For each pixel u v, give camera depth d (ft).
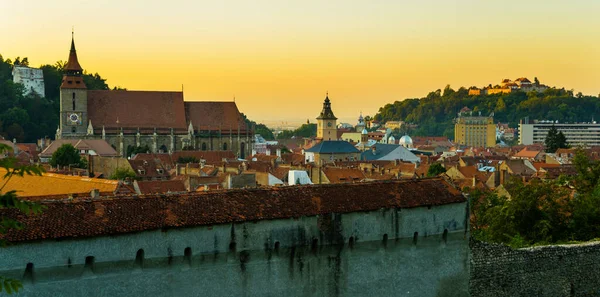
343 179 570.46
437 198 227.81
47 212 169.89
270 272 197.47
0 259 158.51
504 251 239.71
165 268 181.27
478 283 235.81
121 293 175.63
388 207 216.13
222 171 581.94
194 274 185.68
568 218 320.09
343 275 209.77
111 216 176.24
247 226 192.54
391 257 218.38
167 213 183.62
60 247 166.09
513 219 319.68
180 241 182.70
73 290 169.17
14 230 160.86
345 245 209.26
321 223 204.44
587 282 255.29
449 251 230.07
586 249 255.29
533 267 244.01
